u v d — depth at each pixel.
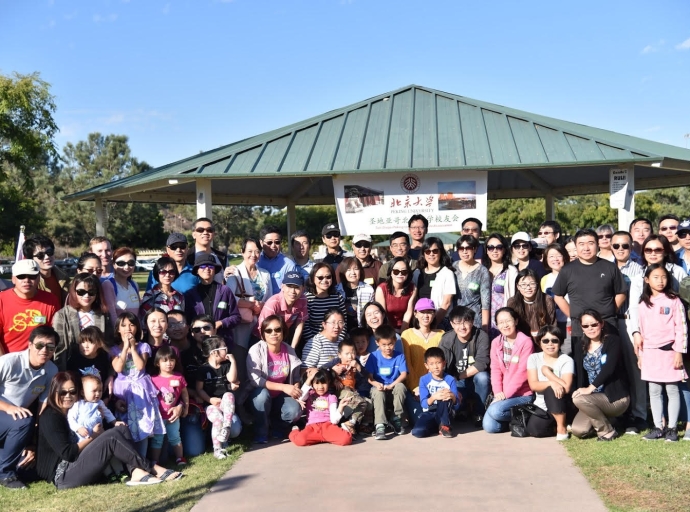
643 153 8.86
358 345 6.61
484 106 10.63
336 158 9.59
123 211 38.44
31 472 5.11
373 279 7.36
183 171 9.25
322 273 6.71
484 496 4.44
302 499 4.46
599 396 5.70
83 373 5.27
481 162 9.20
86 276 5.46
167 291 6.18
